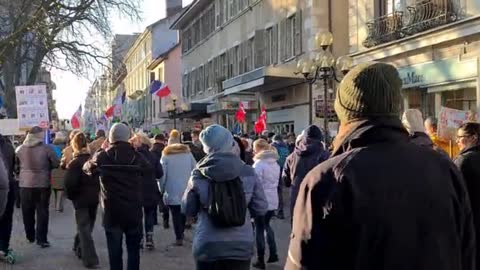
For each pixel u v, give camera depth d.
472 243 2.46
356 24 19.92
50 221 13.18
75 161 8.24
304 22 24.05
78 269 8.40
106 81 33.31
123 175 6.81
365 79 2.39
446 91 16.31
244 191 5.15
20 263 8.80
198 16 41.59
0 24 28.80
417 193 2.27
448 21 15.22
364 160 2.29
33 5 27.48
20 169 10.09
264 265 8.32
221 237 5.03
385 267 2.21
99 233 11.39
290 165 8.27
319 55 15.27
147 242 9.88
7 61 29.81
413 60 17.27
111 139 6.96
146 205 9.73
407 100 17.91
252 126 31.20
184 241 10.60
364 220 2.22
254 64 29.92
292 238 2.39
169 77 54.59
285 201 15.41
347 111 2.44
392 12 17.86
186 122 43.75
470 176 4.60
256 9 29.78
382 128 2.36
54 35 27.20
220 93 35.12
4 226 8.71
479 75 14.42
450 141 9.38
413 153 2.35
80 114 27.72
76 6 28.09
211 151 5.16
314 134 8.02
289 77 24.06
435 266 2.23
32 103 15.64
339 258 2.27
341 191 2.26
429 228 2.26
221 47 35.97
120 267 6.88
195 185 5.09
